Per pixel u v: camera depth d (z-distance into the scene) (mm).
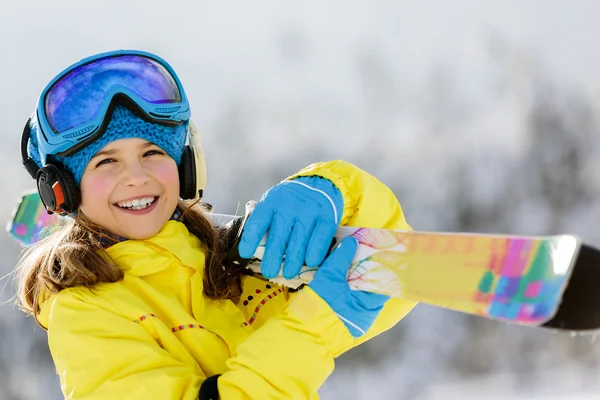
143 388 2074
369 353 8297
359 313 2049
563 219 11008
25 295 2473
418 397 7754
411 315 8602
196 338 2275
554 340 8242
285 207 2154
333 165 2420
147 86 2363
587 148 11781
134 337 2184
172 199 2402
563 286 1595
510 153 11922
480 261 1795
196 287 2361
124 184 2322
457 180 11391
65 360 2174
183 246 2383
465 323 8461
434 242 1920
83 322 2207
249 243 2148
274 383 2012
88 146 2314
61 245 2369
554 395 7352
